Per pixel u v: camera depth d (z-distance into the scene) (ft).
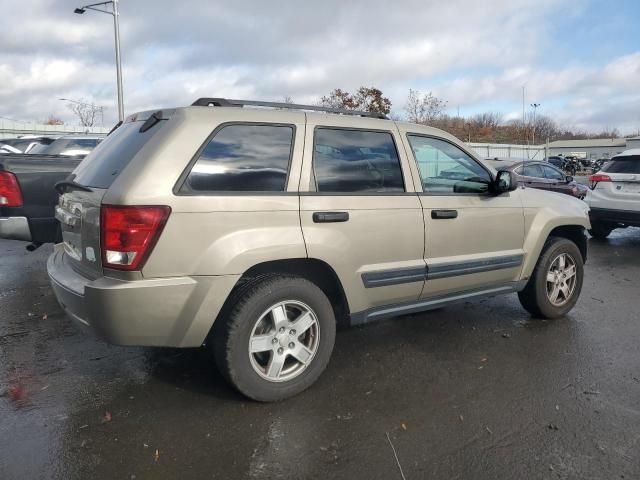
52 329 15.37
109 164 10.96
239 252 10.19
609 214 31.12
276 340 10.98
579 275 17.10
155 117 10.91
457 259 13.71
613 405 11.19
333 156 11.91
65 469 8.84
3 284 20.26
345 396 11.47
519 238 15.25
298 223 10.96
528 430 10.18
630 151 31.63
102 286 9.53
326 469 8.92
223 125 10.62
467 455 9.34
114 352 13.70
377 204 12.16
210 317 10.11
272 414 10.66
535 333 15.49
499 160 45.37
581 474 8.82
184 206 9.77
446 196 13.57
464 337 15.11
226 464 9.02
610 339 15.07
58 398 11.24
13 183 17.85
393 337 15.06
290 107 12.07
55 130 93.97
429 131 13.84
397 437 9.89
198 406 10.92
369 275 12.09
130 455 9.23
